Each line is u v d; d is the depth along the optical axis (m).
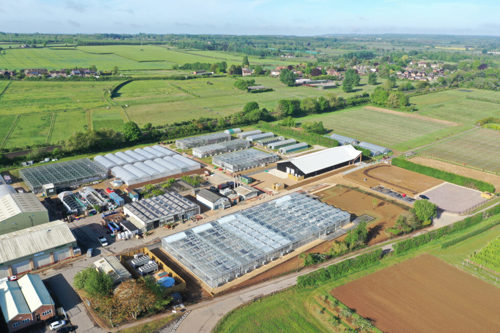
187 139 178.62
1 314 69.69
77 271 84.31
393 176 144.12
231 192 126.62
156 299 71.25
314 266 87.81
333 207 112.75
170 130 194.00
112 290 73.94
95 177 135.00
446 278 82.81
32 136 180.38
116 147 174.12
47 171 136.50
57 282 80.44
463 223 103.38
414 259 89.88
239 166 147.25
